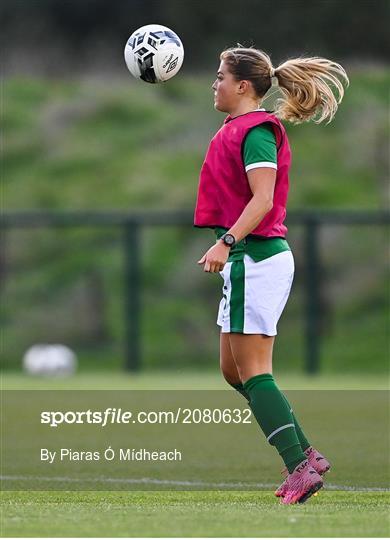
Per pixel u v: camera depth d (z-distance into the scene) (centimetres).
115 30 13238
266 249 2217
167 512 1948
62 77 12638
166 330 8388
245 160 2209
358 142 10125
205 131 10844
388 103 10700
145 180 10088
